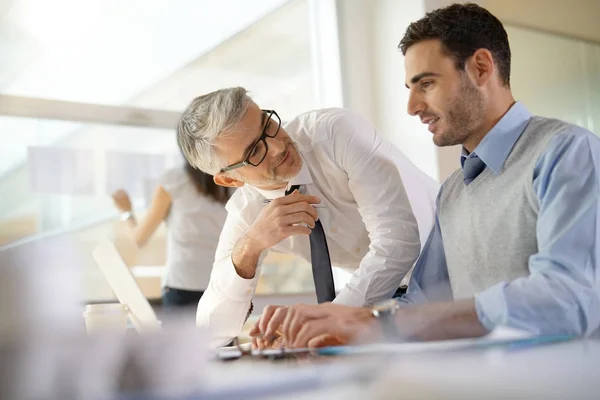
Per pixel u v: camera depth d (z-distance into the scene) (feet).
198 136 5.45
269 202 5.84
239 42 11.18
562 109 11.96
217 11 10.98
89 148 9.67
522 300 3.00
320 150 5.80
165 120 10.16
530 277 3.21
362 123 6.00
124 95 10.05
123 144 9.83
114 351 1.51
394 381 1.68
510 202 4.10
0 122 9.22
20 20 9.57
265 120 5.47
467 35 4.27
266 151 5.37
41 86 9.55
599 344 2.33
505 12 11.40
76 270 1.50
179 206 8.53
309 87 11.84
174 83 10.47
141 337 1.60
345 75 11.54
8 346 1.37
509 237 4.09
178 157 8.71
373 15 11.39
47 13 9.70
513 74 11.46
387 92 11.19
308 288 10.86
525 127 4.20
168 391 1.51
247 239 5.43
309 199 5.39
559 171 3.64
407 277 5.81
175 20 10.60
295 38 11.76
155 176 9.84
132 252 8.79
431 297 4.53
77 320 1.48
